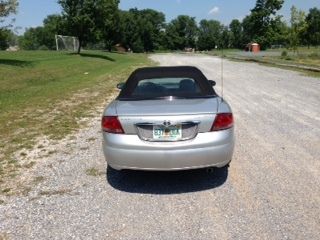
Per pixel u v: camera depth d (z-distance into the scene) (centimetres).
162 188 523
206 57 5503
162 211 454
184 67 627
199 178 555
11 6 2577
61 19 4978
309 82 1795
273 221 421
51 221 434
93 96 1437
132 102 540
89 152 693
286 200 472
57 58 3653
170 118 483
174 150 481
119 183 544
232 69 2822
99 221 432
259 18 10394
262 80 1942
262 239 385
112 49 9700
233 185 525
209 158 489
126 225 423
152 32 12475
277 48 10650
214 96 556
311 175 554
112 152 498
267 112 1042
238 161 624
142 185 535
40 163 634
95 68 3100
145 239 393
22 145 745
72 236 402
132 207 466
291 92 1445
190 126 487
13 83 1747
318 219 422
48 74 2236
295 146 703
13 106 1190
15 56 3456
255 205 461
